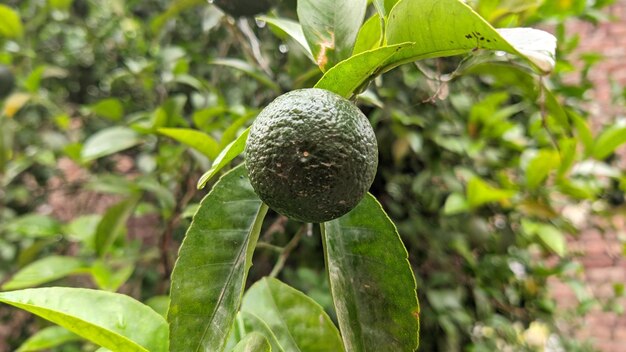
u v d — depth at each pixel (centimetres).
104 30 52
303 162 12
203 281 15
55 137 50
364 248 16
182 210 33
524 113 43
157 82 42
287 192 12
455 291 36
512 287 41
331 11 16
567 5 34
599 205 42
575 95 37
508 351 42
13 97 43
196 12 47
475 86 40
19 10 52
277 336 18
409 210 38
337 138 12
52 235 38
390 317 15
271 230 29
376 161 13
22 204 55
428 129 36
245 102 40
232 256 16
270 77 30
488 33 12
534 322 42
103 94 56
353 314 16
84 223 35
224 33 44
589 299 42
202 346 15
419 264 38
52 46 56
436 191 38
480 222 37
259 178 13
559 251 32
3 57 46
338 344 18
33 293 15
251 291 19
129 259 37
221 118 33
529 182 34
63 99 57
